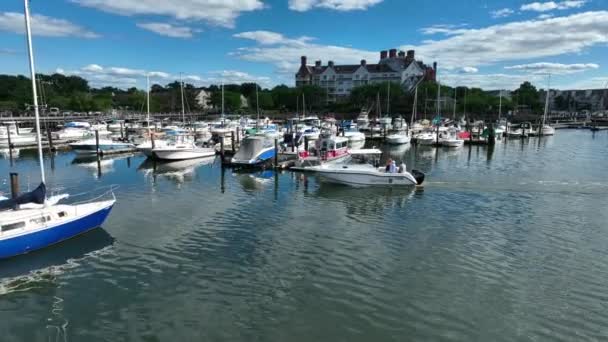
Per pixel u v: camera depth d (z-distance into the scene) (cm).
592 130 9694
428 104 11319
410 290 1541
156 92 16912
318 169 3372
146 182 3481
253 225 2273
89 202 2170
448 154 5534
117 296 1501
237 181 3534
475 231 2177
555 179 3622
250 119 9331
